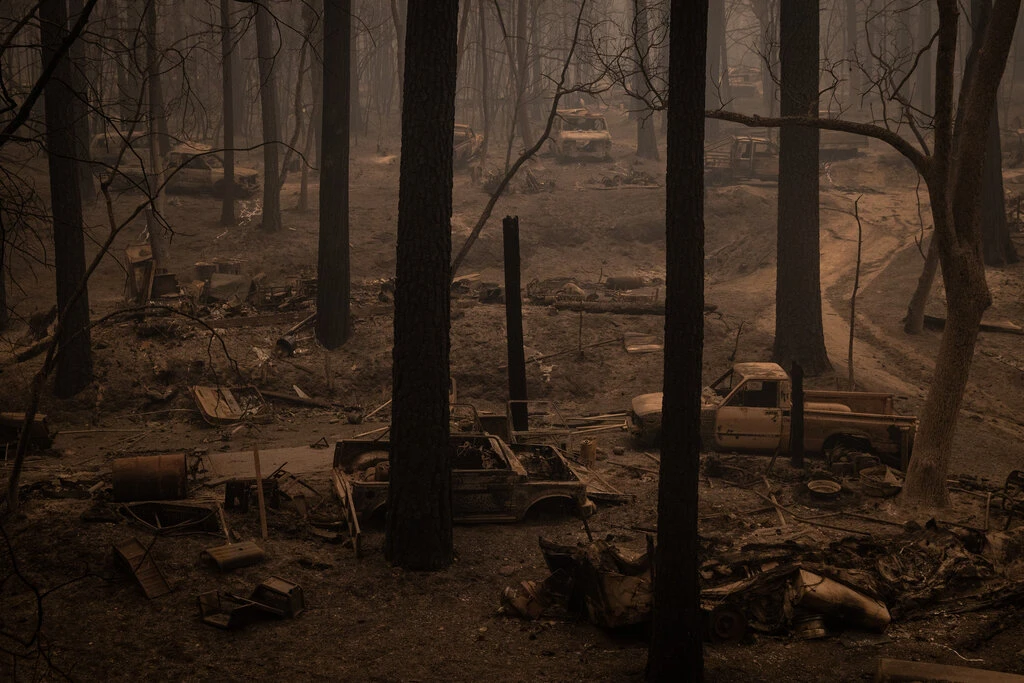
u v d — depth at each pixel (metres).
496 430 17.22
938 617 10.16
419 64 11.14
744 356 24.44
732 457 17.00
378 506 12.80
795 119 13.20
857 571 10.25
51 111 19.98
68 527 11.20
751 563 10.20
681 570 8.15
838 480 15.06
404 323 11.41
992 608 10.36
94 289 29.28
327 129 23.69
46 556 10.45
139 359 22.31
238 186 40.81
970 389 23.75
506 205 40.62
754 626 9.76
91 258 32.47
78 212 20.80
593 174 46.81
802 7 22.34
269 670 8.69
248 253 34.09
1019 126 54.97
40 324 23.17
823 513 13.69
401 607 10.48
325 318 24.20
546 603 10.36
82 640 8.98
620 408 22.05
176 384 21.95
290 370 23.12
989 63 13.19
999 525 12.97
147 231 34.91
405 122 11.30
